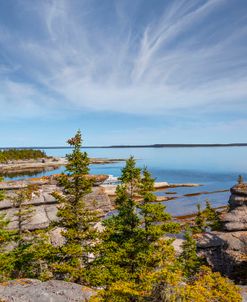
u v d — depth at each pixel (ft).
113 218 79.30
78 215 73.41
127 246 70.74
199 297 34.24
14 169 505.25
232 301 35.42
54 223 74.69
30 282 51.31
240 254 109.70
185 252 98.68
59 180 72.90
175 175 473.67
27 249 86.74
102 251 71.00
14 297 44.01
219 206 243.81
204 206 244.01
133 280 63.87
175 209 235.61
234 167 604.08
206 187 343.05
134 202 79.25
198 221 153.89
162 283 36.29
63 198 73.92
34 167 522.88
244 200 128.67
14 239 91.35
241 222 122.52
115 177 404.57
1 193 100.12
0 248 83.66
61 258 70.18
